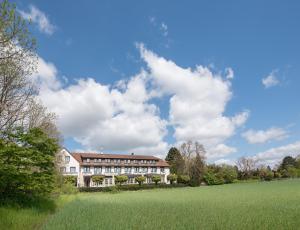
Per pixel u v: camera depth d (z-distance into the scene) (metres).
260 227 15.68
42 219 19.23
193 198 43.03
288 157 167.00
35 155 22.61
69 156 92.50
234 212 23.03
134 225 16.70
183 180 101.75
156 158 114.25
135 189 84.38
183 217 20.34
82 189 73.50
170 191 70.88
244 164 135.88
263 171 130.88
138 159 108.31
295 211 22.77
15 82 22.09
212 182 110.19
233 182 119.44
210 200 37.97
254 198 38.88
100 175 92.81
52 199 33.03
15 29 19.75
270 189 61.62
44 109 33.47
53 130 39.47
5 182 21.00
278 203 30.28
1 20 19.02
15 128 22.86
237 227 15.83
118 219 19.12
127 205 30.73
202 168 106.62
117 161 103.06
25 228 15.81
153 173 109.62
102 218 19.45
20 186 22.23
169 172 113.94
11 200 21.83
